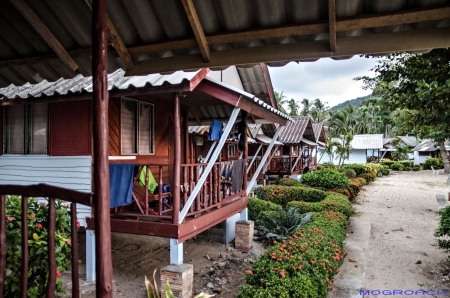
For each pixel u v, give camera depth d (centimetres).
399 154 4591
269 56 293
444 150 2969
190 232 579
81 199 222
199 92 683
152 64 326
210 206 664
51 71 381
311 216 922
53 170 656
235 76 1153
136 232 575
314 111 5116
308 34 275
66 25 312
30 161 683
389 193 1952
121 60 335
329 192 1358
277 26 271
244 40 287
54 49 323
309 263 526
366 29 266
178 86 495
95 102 221
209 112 937
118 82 567
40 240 384
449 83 616
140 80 559
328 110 5416
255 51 296
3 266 253
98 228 215
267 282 455
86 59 350
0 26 324
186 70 319
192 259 752
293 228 879
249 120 928
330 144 2658
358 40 271
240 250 823
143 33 302
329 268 540
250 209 1078
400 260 757
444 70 730
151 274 645
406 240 926
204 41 288
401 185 2398
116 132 663
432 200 1678
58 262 405
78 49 334
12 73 394
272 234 865
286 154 2259
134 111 714
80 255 705
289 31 272
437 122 761
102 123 219
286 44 288
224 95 601
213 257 767
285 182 1759
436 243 889
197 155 1116
